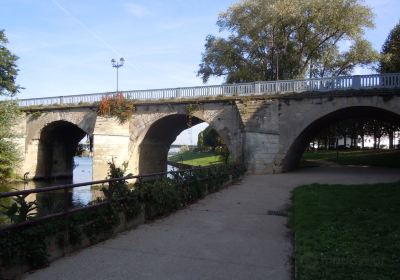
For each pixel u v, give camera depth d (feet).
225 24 141.28
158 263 24.25
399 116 85.92
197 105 103.96
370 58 131.23
